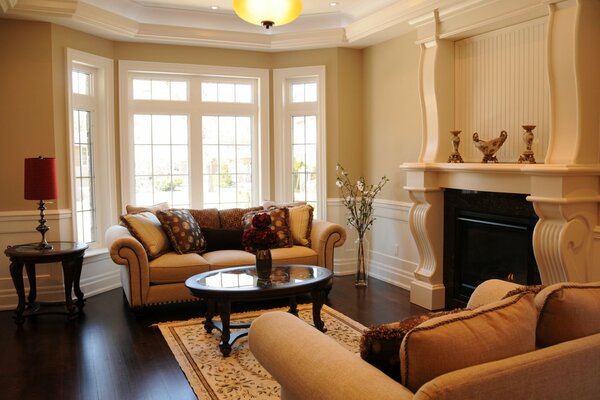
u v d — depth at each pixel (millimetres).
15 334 3980
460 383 1309
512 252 3947
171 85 5891
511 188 3758
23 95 4668
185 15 5406
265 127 6145
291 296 3846
